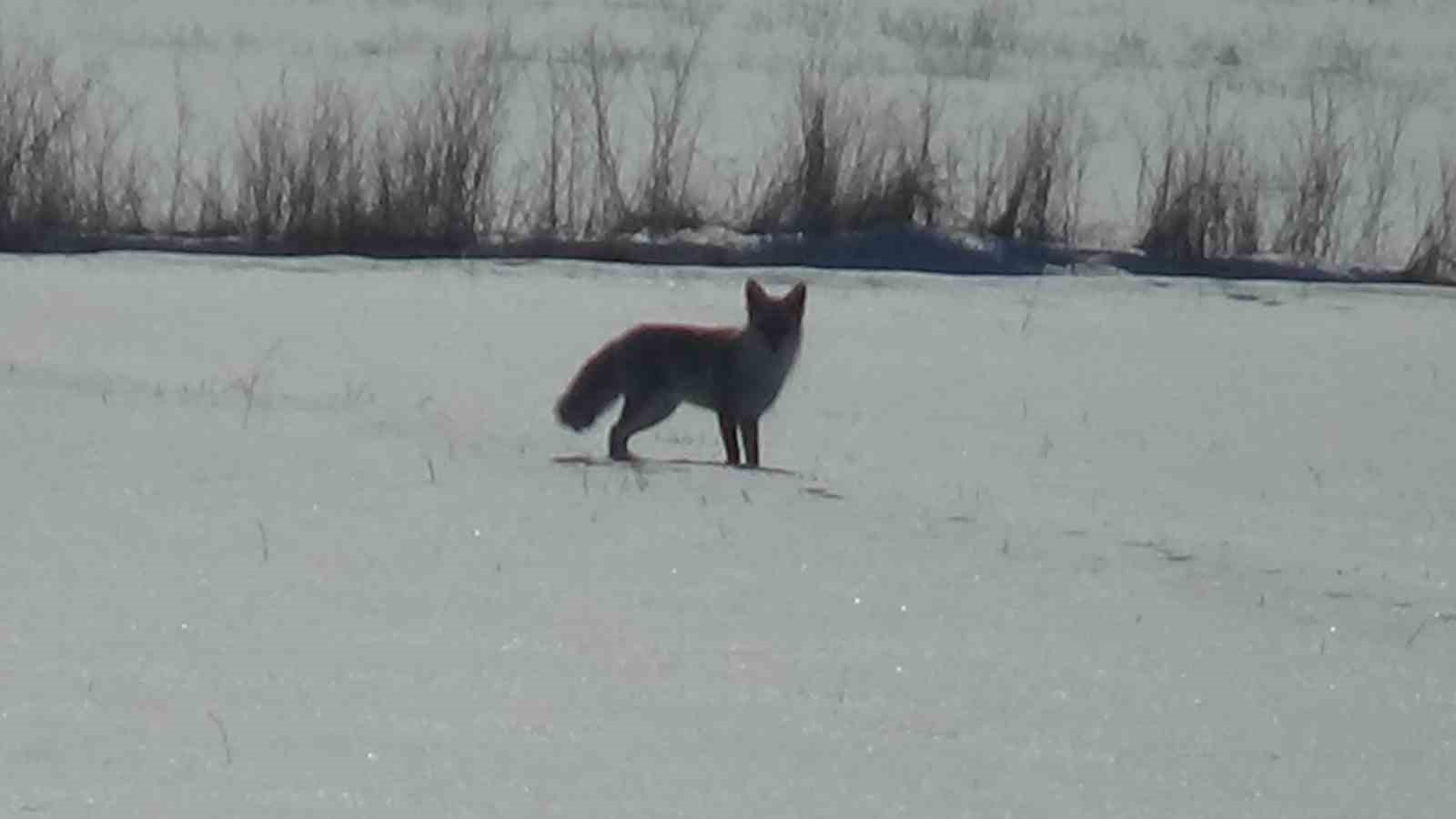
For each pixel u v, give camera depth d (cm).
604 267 6556
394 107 7912
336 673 2200
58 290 5509
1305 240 7381
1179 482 3916
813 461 3884
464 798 1862
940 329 5691
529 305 5691
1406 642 2686
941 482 3684
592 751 2014
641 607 2536
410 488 3052
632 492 3158
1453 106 10819
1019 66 11369
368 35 11094
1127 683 2383
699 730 2100
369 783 1886
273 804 1819
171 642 2275
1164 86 10862
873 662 2383
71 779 1855
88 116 8088
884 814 1894
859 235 7150
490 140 6994
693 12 12938
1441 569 3219
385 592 2522
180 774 1881
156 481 2988
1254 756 2155
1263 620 2741
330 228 6794
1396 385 5172
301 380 4288
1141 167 7981
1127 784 2033
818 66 10562
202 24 11219
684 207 7119
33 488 2912
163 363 4406
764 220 7175
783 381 3728
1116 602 2750
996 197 7475
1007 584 2792
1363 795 2055
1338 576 3034
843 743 2092
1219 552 3134
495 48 9644
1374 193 8438
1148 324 5959
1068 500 3600
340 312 5375
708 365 3672
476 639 2359
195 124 8162
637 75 9969
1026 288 6556
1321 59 12481
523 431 3875
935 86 10112
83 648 2234
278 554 2661
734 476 3378
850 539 2962
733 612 2544
